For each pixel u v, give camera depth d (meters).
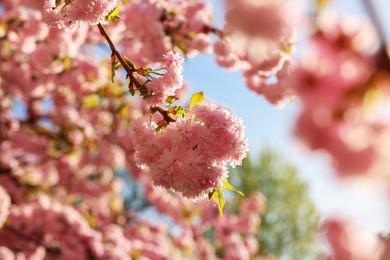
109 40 2.77
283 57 3.17
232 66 3.97
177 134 2.46
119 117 6.83
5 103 8.02
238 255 9.19
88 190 9.04
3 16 5.00
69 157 8.37
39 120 8.13
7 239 7.19
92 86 6.55
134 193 16.92
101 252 6.70
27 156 8.58
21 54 6.31
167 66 2.68
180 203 9.23
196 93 2.59
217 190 2.66
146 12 4.15
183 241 9.33
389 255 0.88
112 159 8.20
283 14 0.84
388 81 0.83
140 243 7.70
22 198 8.07
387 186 0.81
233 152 2.47
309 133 0.83
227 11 0.87
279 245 20.86
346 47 0.84
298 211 21.61
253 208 9.45
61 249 6.88
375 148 0.81
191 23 4.12
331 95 0.84
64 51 4.85
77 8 2.73
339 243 0.90
